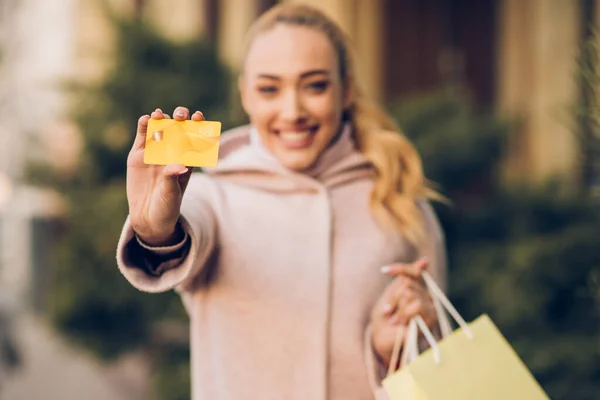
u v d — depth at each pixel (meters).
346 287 2.11
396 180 2.26
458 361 1.88
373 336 2.08
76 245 5.76
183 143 1.71
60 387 7.79
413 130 5.30
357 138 2.31
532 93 7.00
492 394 1.86
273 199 2.15
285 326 2.07
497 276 4.48
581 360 3.95
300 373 2.06
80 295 5.70
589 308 4.29
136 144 1.74
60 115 6.10
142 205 1.75
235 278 2.08
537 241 4.42
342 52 2.24
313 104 2.11
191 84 5.75
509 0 7.43
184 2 8.27
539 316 4.28
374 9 8.42
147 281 1.84
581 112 2.98
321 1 8.49
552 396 3.88
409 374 1.84
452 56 8.09
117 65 5.91
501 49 7.54
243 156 2.21
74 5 10.16
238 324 2.08
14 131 10.33
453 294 4.66
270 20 2.19
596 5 5.98
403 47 8.36
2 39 11.43
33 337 9.77
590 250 4.29
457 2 8.03
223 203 2.14
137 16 6.04
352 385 2.09
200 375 2.12
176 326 5.61
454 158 5.15
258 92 2.13
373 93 8.34
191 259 1.82
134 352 5.93
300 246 2.11
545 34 6.90
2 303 9.45
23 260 11.57
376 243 2.16
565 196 4.76
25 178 6.25
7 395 7.64
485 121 5.39
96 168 5.91
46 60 10.96
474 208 5.12
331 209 2.16
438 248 2.34
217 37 8.44
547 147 6.60
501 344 1.92
